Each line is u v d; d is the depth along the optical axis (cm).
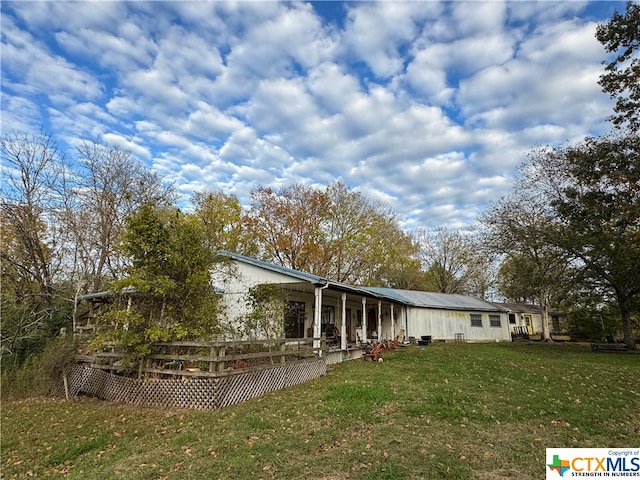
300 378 1092
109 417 772
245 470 452
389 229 3656
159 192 2158
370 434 566
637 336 2742
